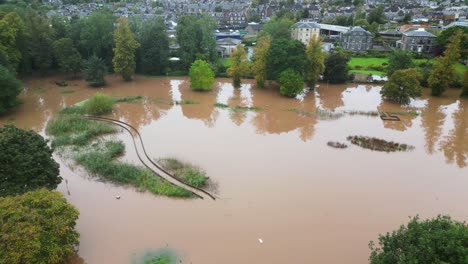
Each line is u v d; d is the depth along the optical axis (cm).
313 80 9288
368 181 5034
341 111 7888
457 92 9444
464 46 11500
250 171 5228
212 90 9419
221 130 6781
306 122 7244
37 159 4181
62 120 6875
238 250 3731
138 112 7738
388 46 13975
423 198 4678
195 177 4928
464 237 2697
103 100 7500
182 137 6419
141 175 5009
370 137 6512
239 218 4222
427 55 12638
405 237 2992
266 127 6956
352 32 13512
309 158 5662
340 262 3597
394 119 7450
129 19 11556
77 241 3541
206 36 10900
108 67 10744
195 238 3897
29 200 3488
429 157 5812
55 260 3145
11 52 8806
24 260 2994
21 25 9181
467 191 4856
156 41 10581
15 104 7425
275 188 4809
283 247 3784
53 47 9881
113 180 4984
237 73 9369
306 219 4219
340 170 5319
